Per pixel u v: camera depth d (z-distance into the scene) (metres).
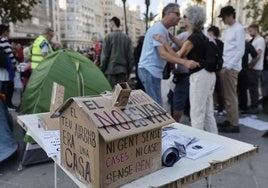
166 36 3.35
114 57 4.94
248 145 1.53
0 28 5.32
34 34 51.97
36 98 3.34
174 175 1.19
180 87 3.80
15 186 2.64
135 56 5.52
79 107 1.11
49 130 1.69
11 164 3.07
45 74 3.41
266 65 5.56
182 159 1.34
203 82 2.85
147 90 3.46
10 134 3.29
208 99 2.99
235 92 4.11
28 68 5.78
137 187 1.09
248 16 15.34
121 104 1.17
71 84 3.42
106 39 4.95
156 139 1.22
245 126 4.51
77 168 1.17
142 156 1.17
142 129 1.13
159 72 3.44
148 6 7.64
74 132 1.17
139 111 1.20
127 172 1.12
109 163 1.07
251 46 5.31
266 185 2.63
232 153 1.42
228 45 3.96
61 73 3.44
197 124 2.91
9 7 13.58
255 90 5.55
